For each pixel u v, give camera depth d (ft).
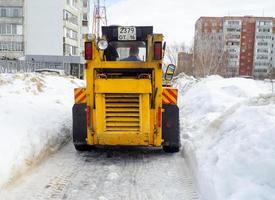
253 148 15.83
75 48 212.43
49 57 180.34
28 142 21.50
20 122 24.61
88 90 22.52
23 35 188.96
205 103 37.14
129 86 21.84
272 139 15.60
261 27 285.23
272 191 13.42
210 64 145.69
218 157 17.84
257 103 23.48
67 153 24.30
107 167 21.08
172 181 18.56
